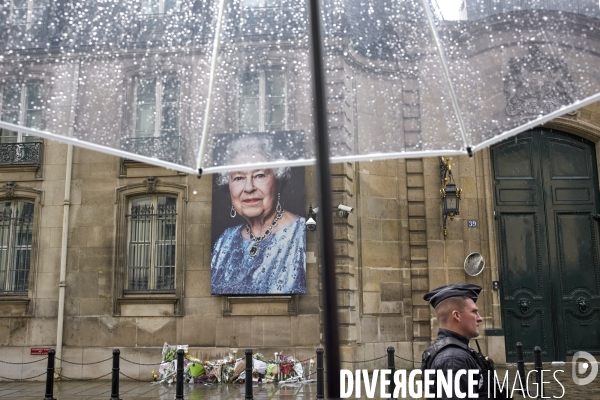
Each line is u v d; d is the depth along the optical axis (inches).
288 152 83.3
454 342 122.0
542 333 584.1
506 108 80.7
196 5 84.2
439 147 83.6
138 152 80.6
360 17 84.2
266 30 84.6
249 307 542.9
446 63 82.7
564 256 599.5
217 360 514.3
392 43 83.7
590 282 595.8
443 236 580.7
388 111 83.5
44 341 565.3
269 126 84.0
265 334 536.4
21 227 599.2
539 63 78.5
